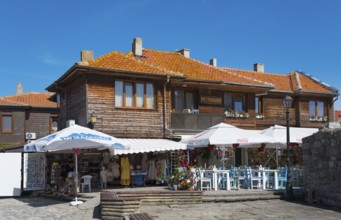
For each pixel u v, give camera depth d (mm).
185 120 27094
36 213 16109
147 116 25422
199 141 21812
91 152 24547
